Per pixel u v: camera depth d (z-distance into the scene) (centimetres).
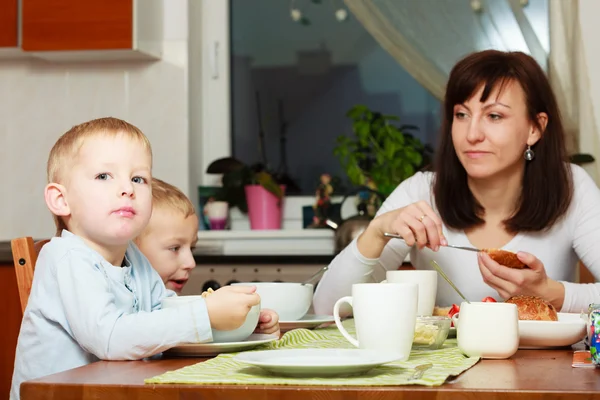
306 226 310
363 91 325
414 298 98
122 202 112
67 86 318
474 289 170
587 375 85
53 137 319
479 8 299
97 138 113
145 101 314
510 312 101
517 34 298
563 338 111
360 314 98
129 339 96
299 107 328
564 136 169
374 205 290
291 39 329
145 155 117
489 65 159
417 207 142
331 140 325
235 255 259
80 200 112
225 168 308
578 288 140
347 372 82
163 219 164
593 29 293
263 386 76
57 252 108
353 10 305
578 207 170
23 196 320
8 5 296
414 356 101
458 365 91
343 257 157
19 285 125
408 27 302
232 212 319
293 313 132
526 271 134
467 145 159
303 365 79
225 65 330
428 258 174
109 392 78
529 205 167
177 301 107
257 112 330
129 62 315
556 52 297
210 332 98
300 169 327
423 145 318
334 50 326
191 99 316
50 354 106
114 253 118
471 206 171
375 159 310
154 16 304
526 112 160
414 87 321
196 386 77
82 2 290
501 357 101
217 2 331
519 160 166
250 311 106
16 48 296
